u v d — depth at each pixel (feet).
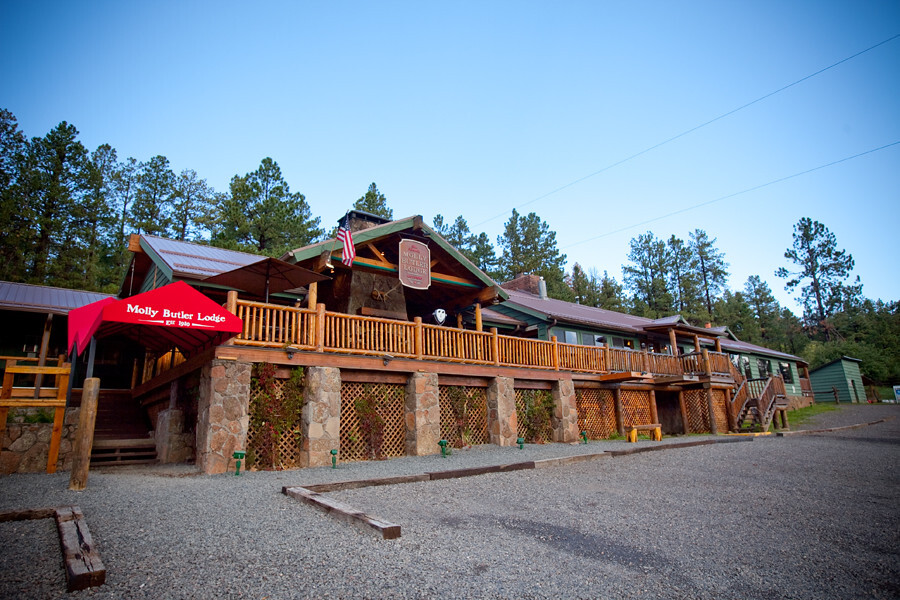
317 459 33.91
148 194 130.41
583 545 18.21
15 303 45.14
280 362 34.24
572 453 40.37
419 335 42.09
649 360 66.49
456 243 147.84
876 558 18.02
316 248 40.19
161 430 40.47
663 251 191.52
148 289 53.83
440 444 39.32
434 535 18.28
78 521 17.40
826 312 216.13
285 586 13.32
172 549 15.62
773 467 36.99
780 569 16.72
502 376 47.62
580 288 167.84
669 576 15.64
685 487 29.14
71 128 103.86
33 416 35.40
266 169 110.11
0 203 91.20
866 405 117.29
